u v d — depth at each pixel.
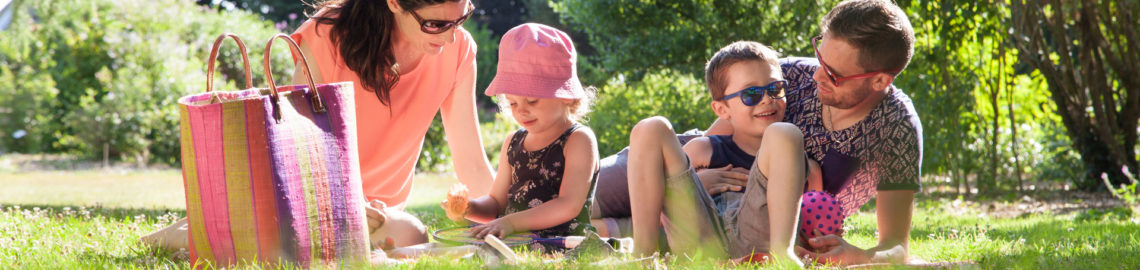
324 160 2.27
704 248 2.55
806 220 2.59
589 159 2.96
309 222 2.21
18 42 15.11
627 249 2.75
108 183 10.41
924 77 8.44
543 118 2.98
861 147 2.87
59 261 2.46
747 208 2.54
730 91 2.85
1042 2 8.31
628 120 9.66
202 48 16.17
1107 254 2.73
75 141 14.99
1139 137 8.88
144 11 16.27
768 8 10.52
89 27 16.16
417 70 3.24
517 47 3.02
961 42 7.94
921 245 3.35
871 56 2.64
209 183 2.18
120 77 15.07
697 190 2.56
